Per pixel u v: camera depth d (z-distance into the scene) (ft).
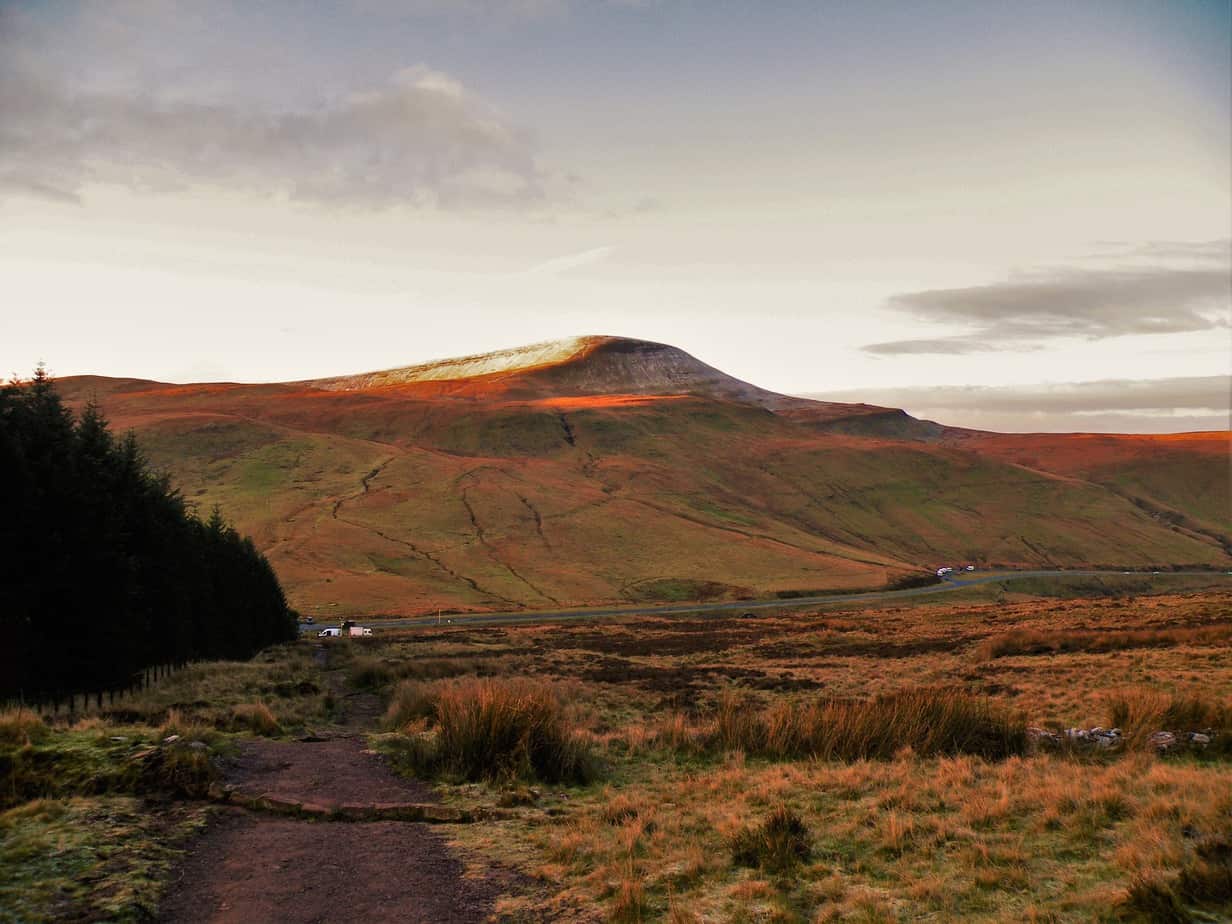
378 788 43.91
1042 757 45.39
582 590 490.08
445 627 313.12
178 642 123.13
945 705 52.37
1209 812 31.71
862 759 47.21
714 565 568.41
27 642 86.07
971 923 24.39
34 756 41.39
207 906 27.50
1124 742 47.75
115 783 39.29
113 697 88.79
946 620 224.53
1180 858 27.27
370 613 386.73
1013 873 27.66
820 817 36.55
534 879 30.32
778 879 28.89
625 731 65.92
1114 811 33.94
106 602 92.07
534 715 51.21
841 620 271.08
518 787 44.09
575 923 25.98
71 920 25.11
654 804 40.70
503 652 173.06
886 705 54.65
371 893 28.81
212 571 176.76
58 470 90.48
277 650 210.18
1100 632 125.49
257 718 63.26
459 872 31.12
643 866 31.22
